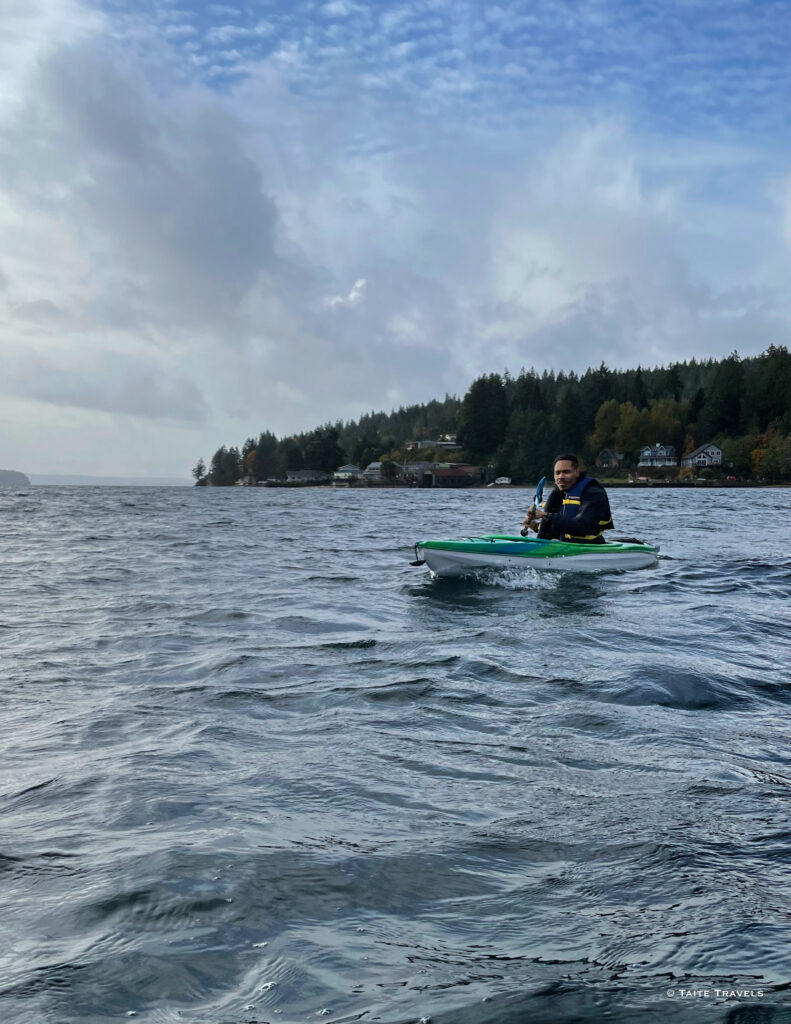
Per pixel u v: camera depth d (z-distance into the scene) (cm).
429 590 896
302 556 1338
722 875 222
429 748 345
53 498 5422
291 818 264
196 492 9462
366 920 197
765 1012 157
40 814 269
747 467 11206
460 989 166
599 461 12300
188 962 177
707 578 989
